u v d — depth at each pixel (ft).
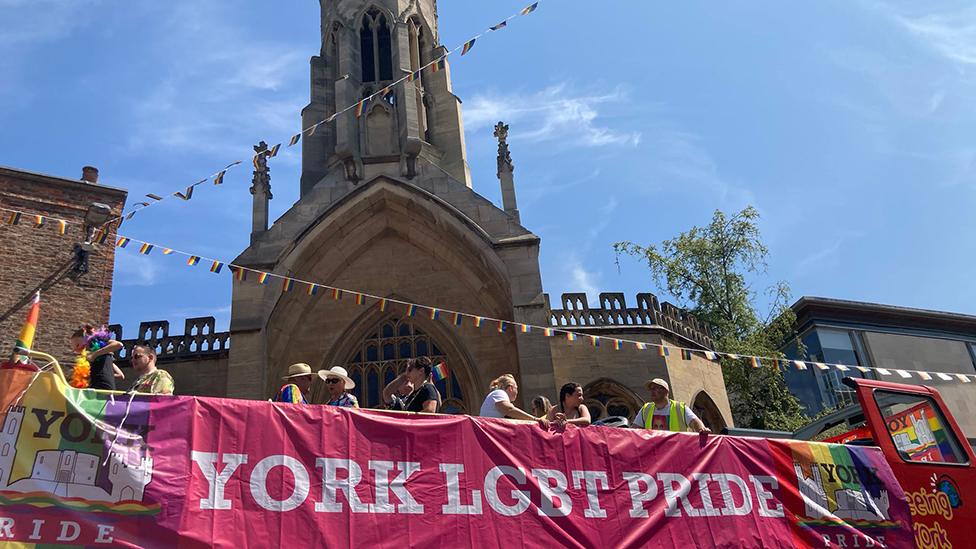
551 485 27.86
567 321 90.22
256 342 77.15
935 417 37.47
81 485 21.13
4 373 21.30
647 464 30.27
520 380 82.53
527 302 80.38
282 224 85.76
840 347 120.26
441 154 103.04
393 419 26.53
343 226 88.12
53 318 56.85
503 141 96.48
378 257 90.43
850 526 32.50
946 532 34.27
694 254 116.88
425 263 90.17
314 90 107.96
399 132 95.25
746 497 31.35
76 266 59.16
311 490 23.99
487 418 28.22
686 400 86.22
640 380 84.23
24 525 19.99
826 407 111.14
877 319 125.29
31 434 21.06
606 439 30.09
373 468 25.25
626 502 28.91
